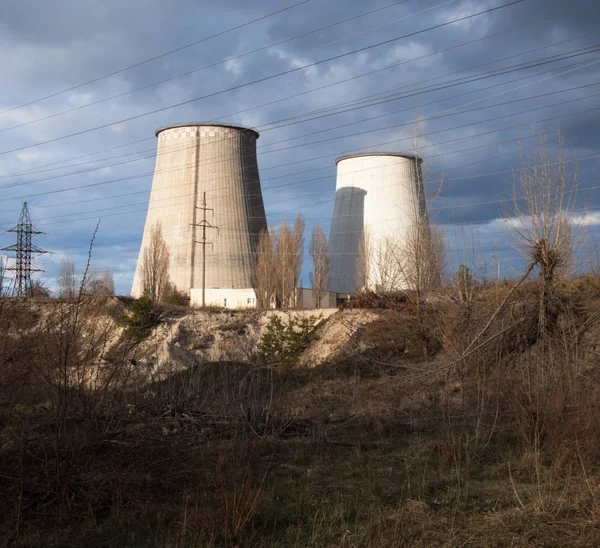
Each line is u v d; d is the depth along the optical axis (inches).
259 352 1037.2
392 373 775.7
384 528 276.5
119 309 1169.4
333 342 1015.6
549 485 338.0
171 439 365.4
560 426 402.9
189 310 1310.3
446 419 485.7
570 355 457.1
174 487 327.6
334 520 287.7
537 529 273.3
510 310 534.3
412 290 880.9
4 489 294.4
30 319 335.6
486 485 350.6
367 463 406.6
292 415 530.6
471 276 645.9
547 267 588.1
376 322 973.2
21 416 319.3
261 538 265.9
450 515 297.9
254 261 1825.8
